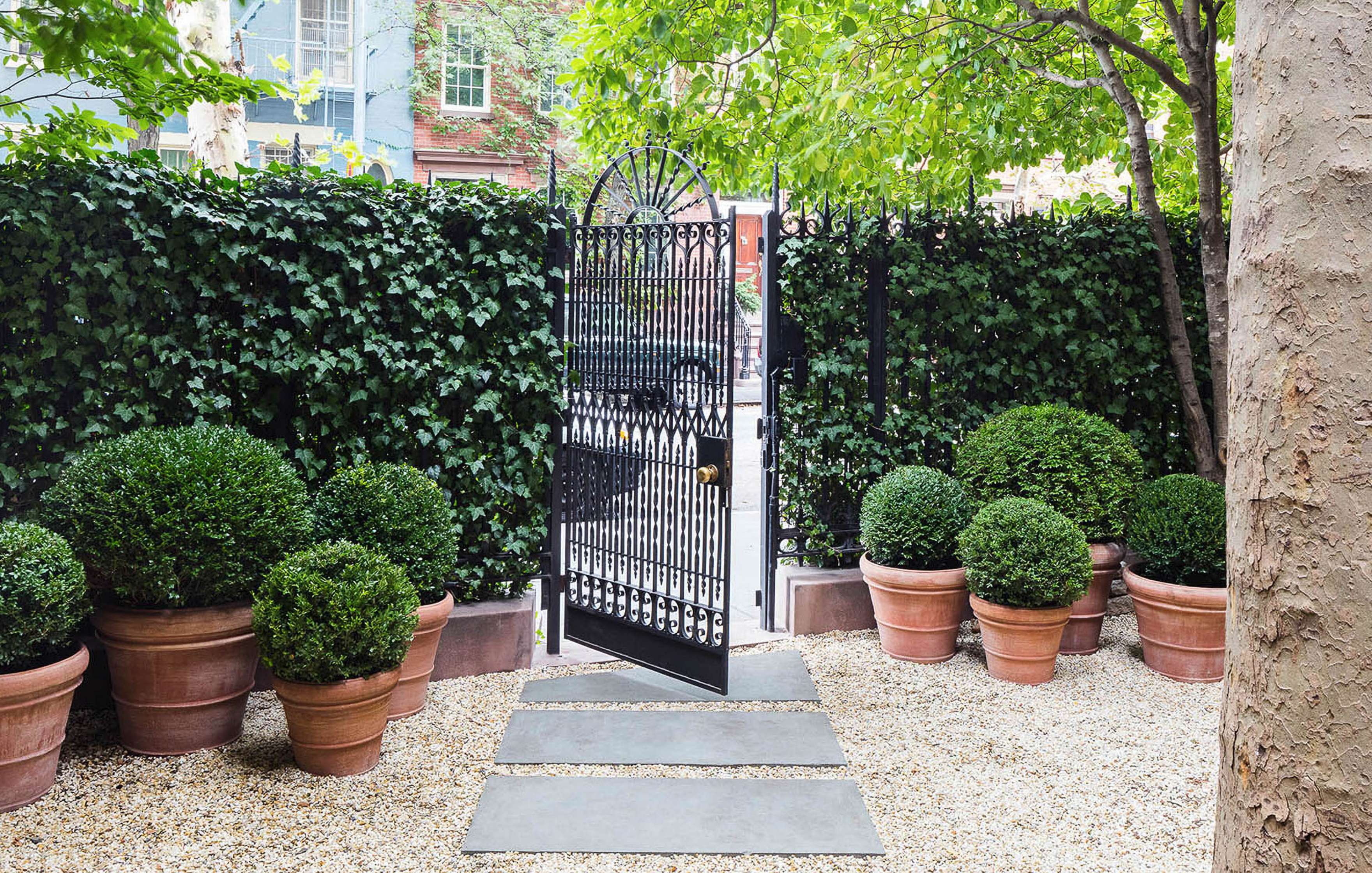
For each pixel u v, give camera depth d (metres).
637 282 5.21
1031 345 6.37
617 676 5.13
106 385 4.31
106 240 4.24
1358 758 1.16
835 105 6.32
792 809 3.61
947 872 3.19
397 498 4.56
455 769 3.96
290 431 4.82
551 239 5.45
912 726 4.47
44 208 4.05
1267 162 1.26
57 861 3.15
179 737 3.96
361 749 3.87
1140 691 4.98
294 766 3.92
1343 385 1.17
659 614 5.73
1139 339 6.62
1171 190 8.59
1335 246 1.18
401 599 3.90
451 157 19.06
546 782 3.82
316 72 10.84
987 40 6.88
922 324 6.23
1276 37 1.26
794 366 6.00
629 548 5.26
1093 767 4.02
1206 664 5.10
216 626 3.90
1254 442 1.27
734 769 3.99
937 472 5.66
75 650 3.80
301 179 4.73
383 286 4.93
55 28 3.93
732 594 6.98
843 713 4.63
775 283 5.83
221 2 7.39
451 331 5.12
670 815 3.55
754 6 7.11
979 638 5.93
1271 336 1.24
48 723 3.53
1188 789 3.82
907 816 3.58
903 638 5.39
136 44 4.01
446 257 5.09
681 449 4.96
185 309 4.50
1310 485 1.19
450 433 5.15
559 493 5.51
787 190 8.00
